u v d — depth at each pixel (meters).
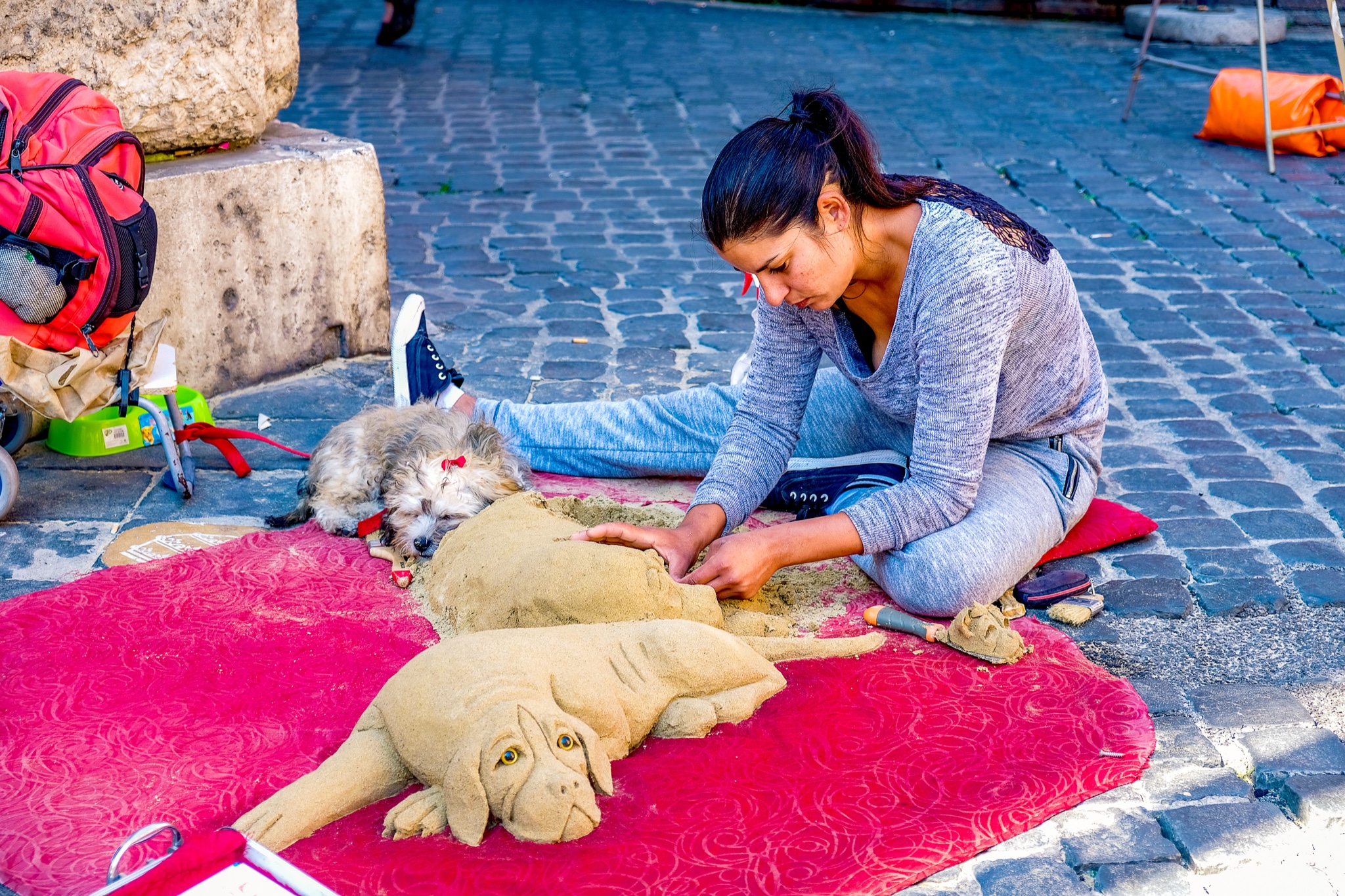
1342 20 12.38
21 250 3.14
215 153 4.54
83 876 2.11
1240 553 3.41
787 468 3.57
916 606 2.97
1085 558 3.40
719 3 14.84
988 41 12.41
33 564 3.29
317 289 4.75
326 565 3.29
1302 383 4.65
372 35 12.35
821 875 2.11
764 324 3.16
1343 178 7.53
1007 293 2.70
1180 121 9.04
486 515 3.21
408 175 7.61
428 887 2.07
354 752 2.31
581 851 2.15
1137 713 2.61
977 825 2.24
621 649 2.54
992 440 3.19
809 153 2.52
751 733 2.53
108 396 3.50
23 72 3.43
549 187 7.46
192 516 3.62
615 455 3.81
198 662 2.77
